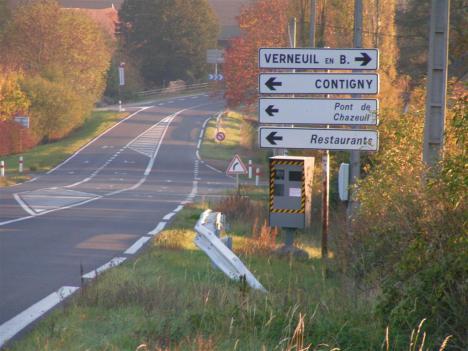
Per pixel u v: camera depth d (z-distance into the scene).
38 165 132.88
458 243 18.02
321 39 77.06
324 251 40.72
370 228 24.42
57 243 40.03
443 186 18.86
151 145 166.25
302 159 40.91
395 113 40.06
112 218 56.16
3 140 152.12
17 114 159.00
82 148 160.38
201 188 101.75
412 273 19.20
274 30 146.75
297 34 87.62
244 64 152.62
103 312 21.62
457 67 90.44
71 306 22.30
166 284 25.44
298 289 24.53
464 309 18.05
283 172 41.03
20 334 19.97
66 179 113.81
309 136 40.97
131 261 32.69
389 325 18.72
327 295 24.30
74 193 86.06
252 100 155.38
